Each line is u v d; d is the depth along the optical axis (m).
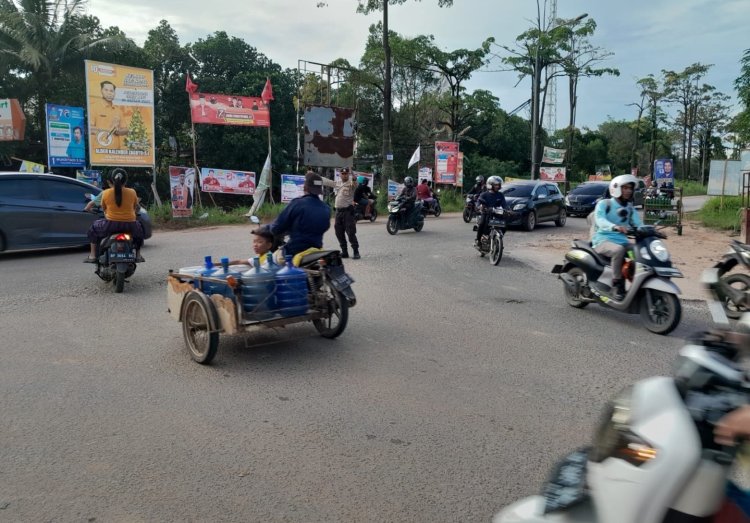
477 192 20.86
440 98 43.25
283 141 35.59
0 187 11.41
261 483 3.67
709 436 1.99
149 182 31.36
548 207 20.14
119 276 8.55
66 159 18.28
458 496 3.58
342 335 6.90
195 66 36.16
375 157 44.03
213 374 5.53
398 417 4.67
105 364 5.73
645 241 7.50
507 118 56.97
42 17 27.39
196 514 3.33
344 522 3.29
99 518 3.27
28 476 3.68
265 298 5.91
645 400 2.01
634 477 1.89
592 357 6.30
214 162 34.31
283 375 5.54
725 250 14.45
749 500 1.96
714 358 2.18
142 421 4.50
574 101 47.25
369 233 17.06
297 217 6.76
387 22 28.36
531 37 38.53
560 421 4.67
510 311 8.29
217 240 14.59
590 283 8.20
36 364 5.68
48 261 11.26
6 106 20.11
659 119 66.69
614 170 71.06
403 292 9.30
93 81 17.94
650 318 7.43
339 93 41.66
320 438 4.29
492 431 4.46
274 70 37.72
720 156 78.06
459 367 5.88
